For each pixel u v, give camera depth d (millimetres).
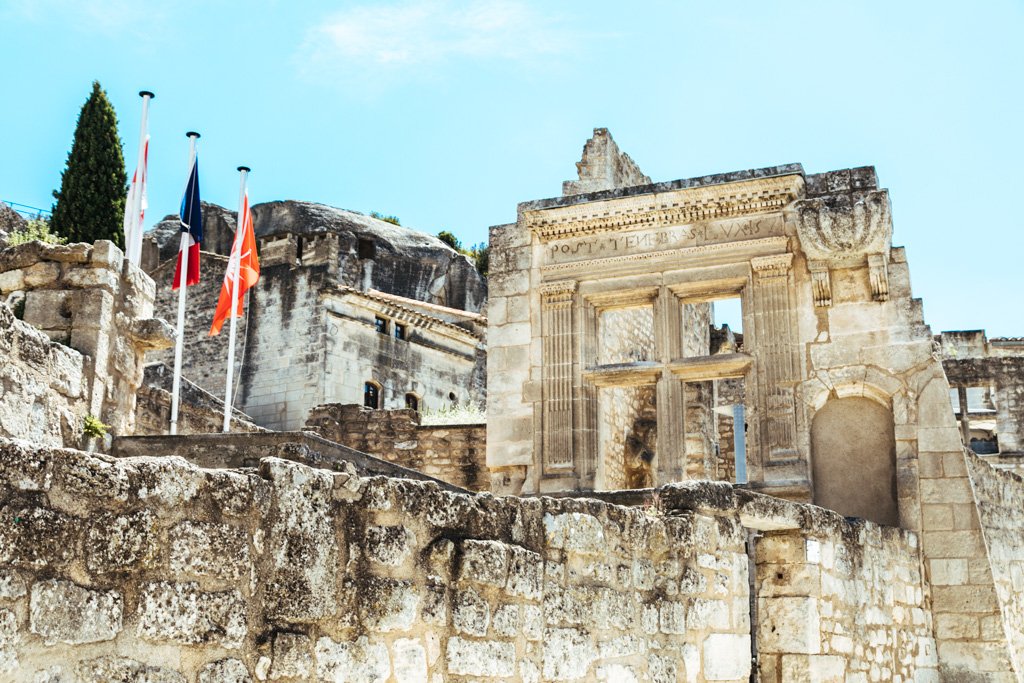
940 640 19047
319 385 39656
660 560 10859
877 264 21109
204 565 6488
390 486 7711
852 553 15070
